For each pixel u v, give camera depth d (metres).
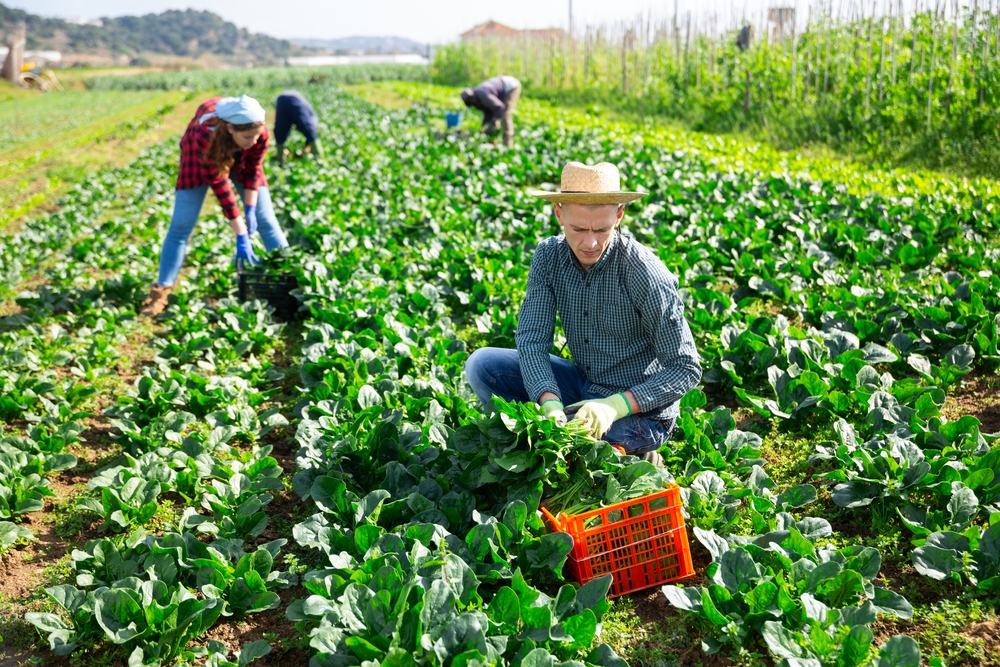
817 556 3.43
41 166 19.17
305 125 15.59
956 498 3.69
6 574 3.79
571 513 3.54
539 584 3.48
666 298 3.74
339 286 7.48
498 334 6.61
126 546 3.79
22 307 8.07
